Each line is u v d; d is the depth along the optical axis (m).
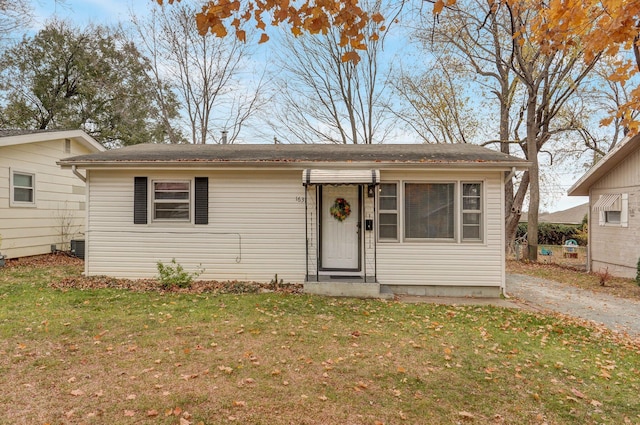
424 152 9.31
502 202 8.31
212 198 8.69
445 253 8.41
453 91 17.89
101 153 9.12
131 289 7.65
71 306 6.14
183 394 3.38
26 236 11.19
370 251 8.51
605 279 10.63
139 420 2.96
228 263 8.69
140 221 8.63
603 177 13.07
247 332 5.15
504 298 8.30
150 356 4.22
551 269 13.79
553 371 4.30
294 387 3.61
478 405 3.43
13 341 4.49
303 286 8.36
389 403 3.39
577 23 3.21
